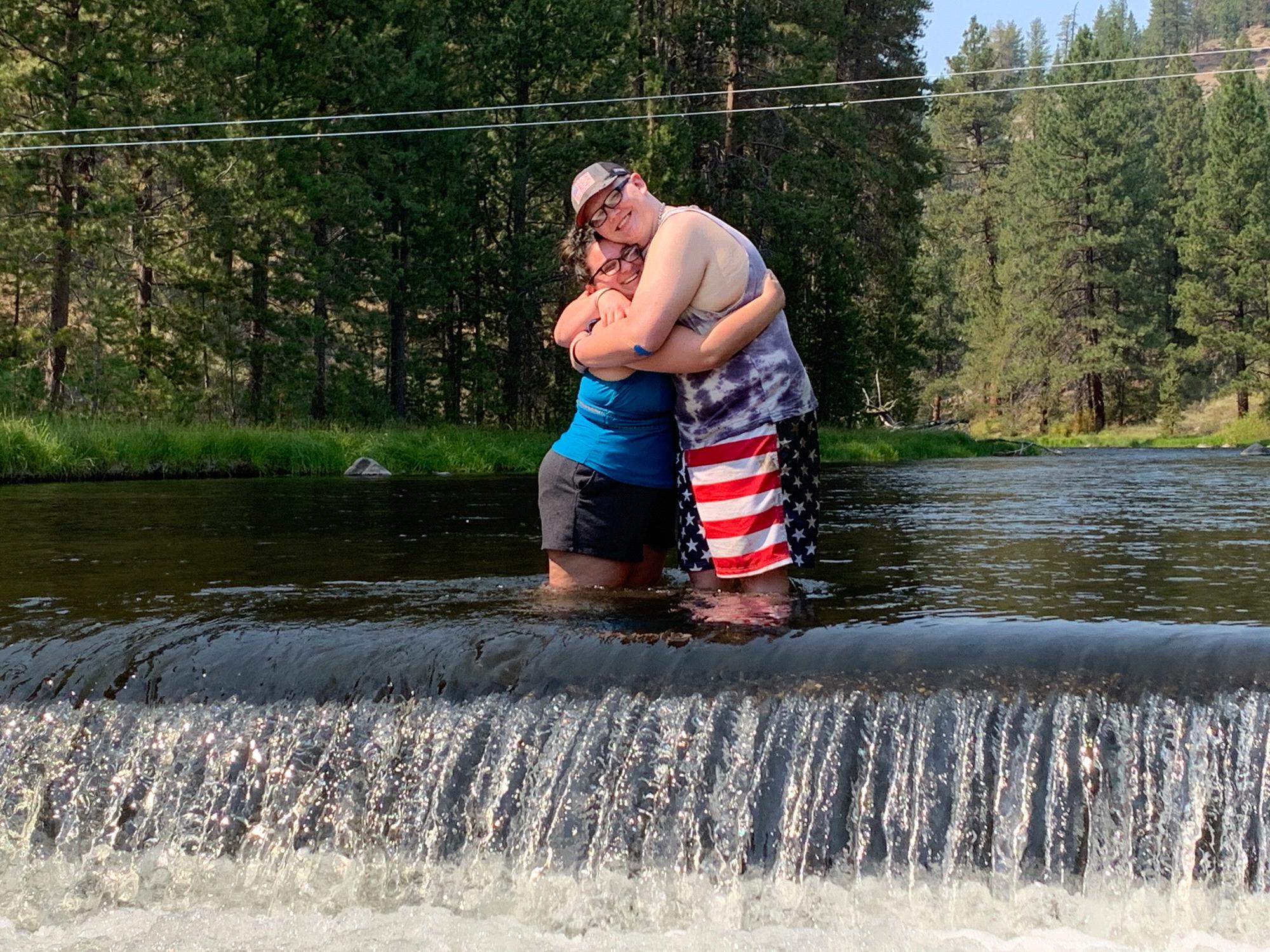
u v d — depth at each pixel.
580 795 2.93
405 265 33.31
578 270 3.94
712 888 2.82
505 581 4.57
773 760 2.90
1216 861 2.70
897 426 42.06
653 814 2.91
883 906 2.75
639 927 2.74
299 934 2.74
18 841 3.03
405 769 3.00
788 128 37.16
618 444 4.02
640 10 37.38
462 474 18.30
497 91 35.03
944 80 42.72
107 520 7.93
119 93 23.83
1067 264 63.53
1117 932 2.64
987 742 2.84
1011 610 3.63
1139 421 65.00
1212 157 60.81
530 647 3.18
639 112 34.44
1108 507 9.00
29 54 23.70
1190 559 5.29
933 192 84.75
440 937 2.72
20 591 4.36
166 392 25.42
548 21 33.25
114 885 2.92
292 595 4.16
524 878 2.89
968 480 13.98
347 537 6.74
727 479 3.83
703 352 3.68
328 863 2.95
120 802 3.04
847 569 4.91
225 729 3.08
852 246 38.91
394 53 30.59
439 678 3.10
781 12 36.31
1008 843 2.78
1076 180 62.75
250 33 26.39
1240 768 2.73
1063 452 36.12
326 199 28.98
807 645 3.11
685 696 2.98
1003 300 69.06
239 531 7.12
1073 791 2.79
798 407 3.84
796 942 2.65
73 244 23.48
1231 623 3.33
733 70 35.69
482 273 36.91
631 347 3.70
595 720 2.98
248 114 26.53
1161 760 2.77
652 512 4.12
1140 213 63.12
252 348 28.25
